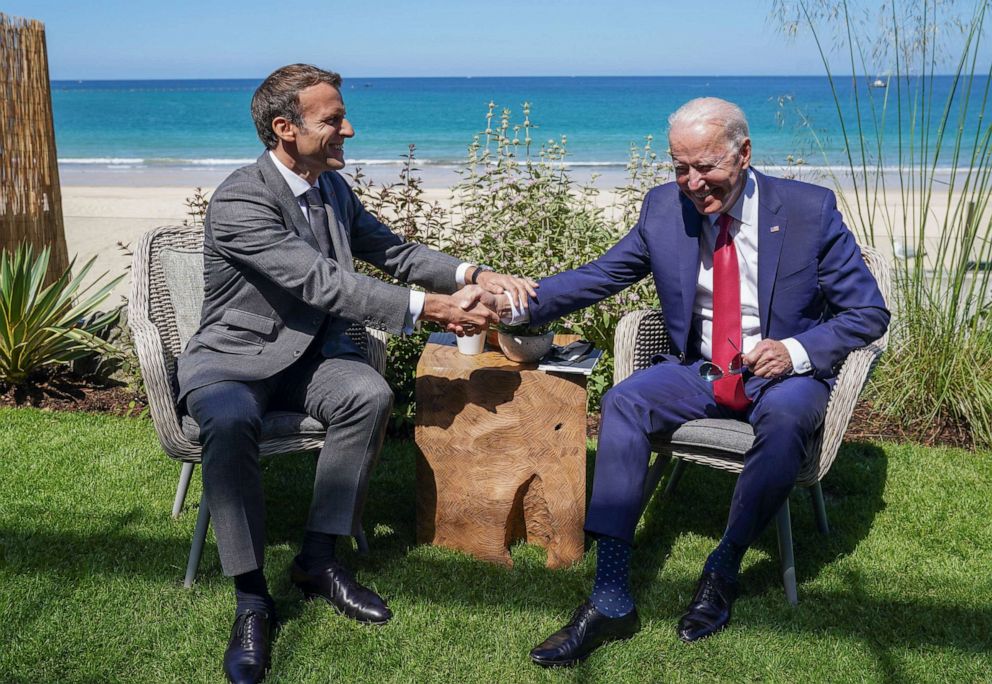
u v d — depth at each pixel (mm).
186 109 52000
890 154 16766
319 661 2342
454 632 2479
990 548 2980
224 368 2660
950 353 4031
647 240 2879
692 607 2533
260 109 2652
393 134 37375
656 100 59656
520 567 2855
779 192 2750
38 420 4027
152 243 3145
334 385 2646
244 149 30625
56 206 5605
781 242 2732
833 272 2729
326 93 2627
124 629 2449
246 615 2408
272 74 2660
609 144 31844
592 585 2756
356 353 2867
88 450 3680
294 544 2967
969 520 3176
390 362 3916
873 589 2736
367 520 3158
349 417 2598
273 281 2650
